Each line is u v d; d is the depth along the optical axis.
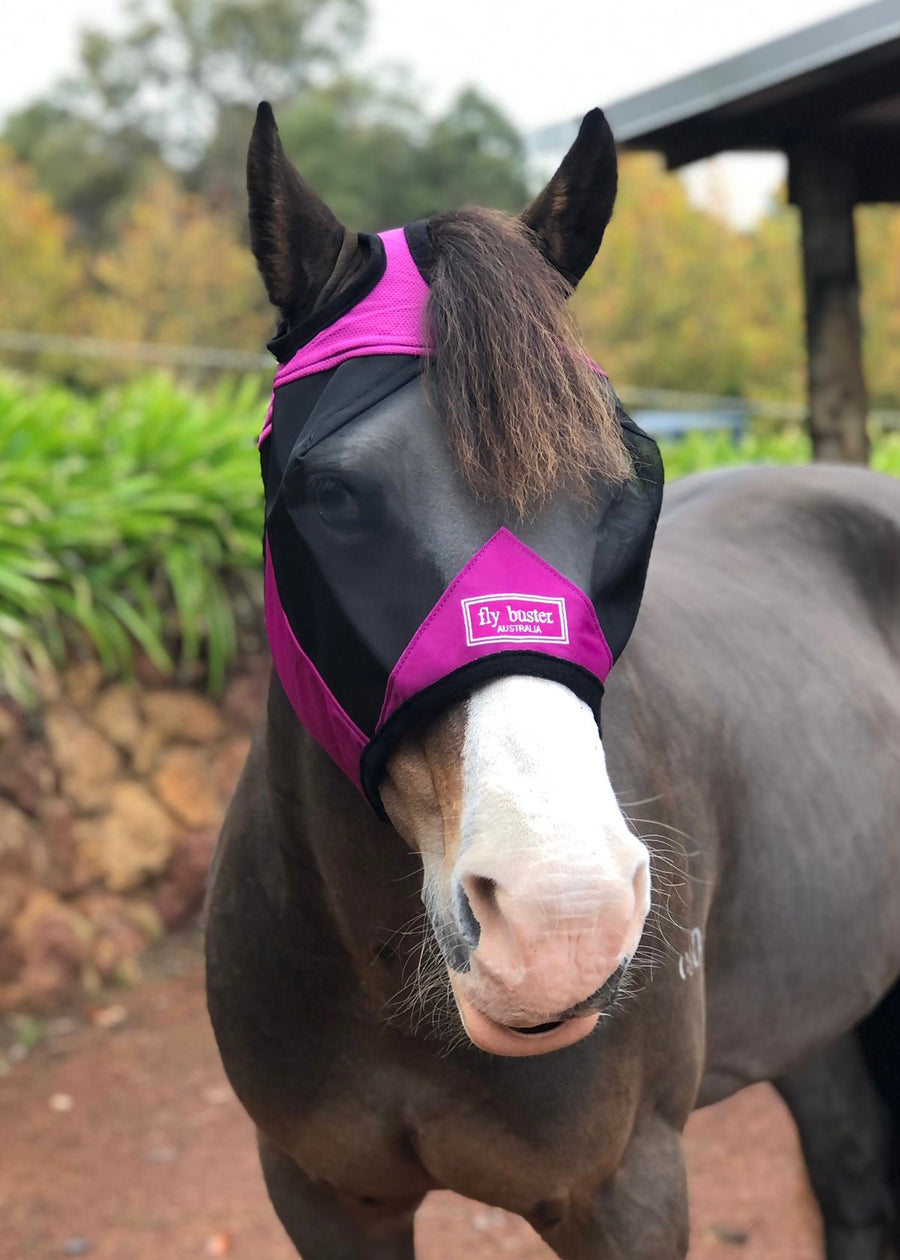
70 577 4.23
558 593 1.16
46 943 4.12
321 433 1.23
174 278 23.19
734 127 3.95
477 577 1.15
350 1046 1.52
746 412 11.05
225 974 1.62
